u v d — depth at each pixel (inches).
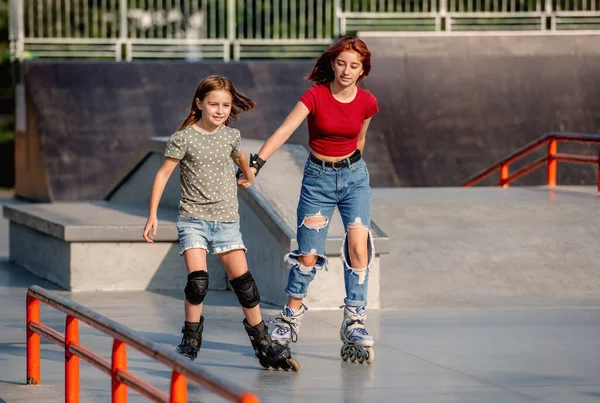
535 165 1325.0
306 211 559.8
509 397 484.1
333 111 539.5
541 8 2412.6
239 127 1851.6
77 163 1776.6
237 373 533.3
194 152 519.5
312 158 556.4
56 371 544.7
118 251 842.2
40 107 1852.9
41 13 2011.6
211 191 526.3
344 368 546.6
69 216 909.2
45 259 917.2
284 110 1900.8
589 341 626.2
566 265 869.2
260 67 1974.7
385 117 1899.6
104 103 1868.8
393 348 601.9
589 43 2036.2
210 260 852.6
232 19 2081.7
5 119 2866.6
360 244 557.0
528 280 837.2
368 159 1825.8
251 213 812.6
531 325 682.2
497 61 2004.2
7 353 594.6
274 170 832.9
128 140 1818.4
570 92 1964.8
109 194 1181.1
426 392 493.0
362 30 2209.6
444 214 954.7
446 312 735.7
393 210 959.6
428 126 1897.1
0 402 474.0
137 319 705.6
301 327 668.1
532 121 1920.5
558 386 507.2
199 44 2080.5
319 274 736.3
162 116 1863.9
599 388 503.5
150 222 520.1
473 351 593.0
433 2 2070.6
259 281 800.9
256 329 537.0
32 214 932.6
